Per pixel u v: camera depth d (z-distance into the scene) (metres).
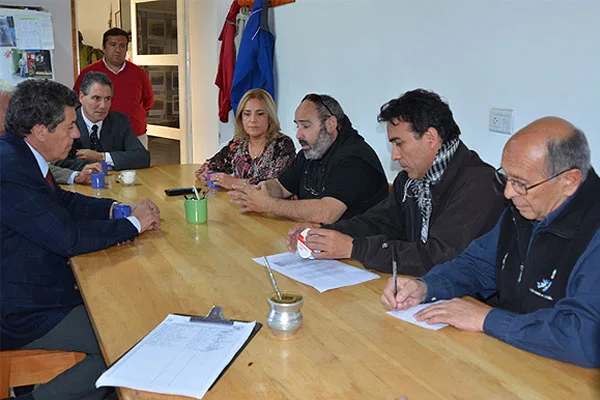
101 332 1.26
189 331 1.25
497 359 1.14
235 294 1.49
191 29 5.36
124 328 1.28
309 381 1.05
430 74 2.82
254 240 2.00
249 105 3.00
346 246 1.75
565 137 1.23
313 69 3.74
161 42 5.74
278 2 4.00
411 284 1.43
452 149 1.77
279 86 4.18
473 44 2.56
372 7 3.14
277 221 2.27
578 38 2.12
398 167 3.11
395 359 1.14
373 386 1.03
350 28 3.34
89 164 3.07
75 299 1.83
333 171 2.37
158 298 1.46
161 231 2.11
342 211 2.27
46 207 1.72
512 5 2.36
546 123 1.27
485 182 1.71
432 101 1.75
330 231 1.78
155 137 6.08
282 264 1.73
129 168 3.45
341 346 1.19
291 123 4.10
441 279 1.48
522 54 2.34
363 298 1.47
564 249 1.27
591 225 1.23
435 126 1.74
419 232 1.92
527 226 1.39
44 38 4.35
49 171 2.06
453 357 1.15
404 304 1.39
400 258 1.68
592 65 2.08
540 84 2.28
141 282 1.57
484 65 2.52
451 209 1.73
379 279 1.62
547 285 1.30
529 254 1.35
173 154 5.90
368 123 3.31
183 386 1.02
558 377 1.07
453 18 2.64
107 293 1.49
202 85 5.31
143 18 5.88
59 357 1.74
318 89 3.72
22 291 1.70
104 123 3.50
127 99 4.79
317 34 3.64
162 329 1.26
